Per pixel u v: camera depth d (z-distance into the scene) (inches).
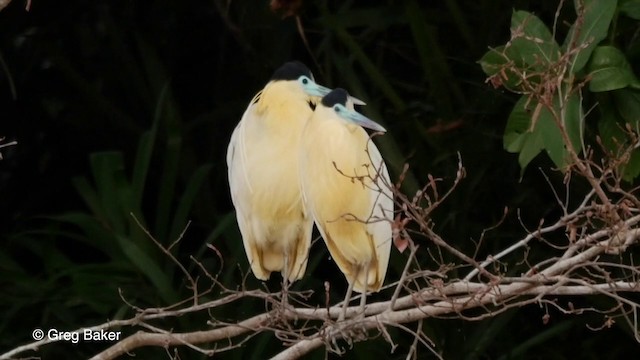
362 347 402.3
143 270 406.9
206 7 506.0
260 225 319.3
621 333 443.2
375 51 476.4
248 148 317.4
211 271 434.0
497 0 439.8
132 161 494.9
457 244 427.2
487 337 415.2
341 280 454.0
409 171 411.8
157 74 479.2
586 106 377.4
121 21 503.5
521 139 308.0
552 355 441.4
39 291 426.6
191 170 470.3
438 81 433.4
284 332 273.3
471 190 428.8
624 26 345.1
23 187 501.4
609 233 263.7
